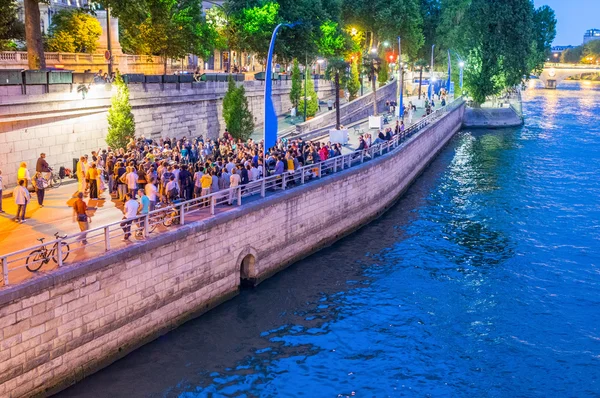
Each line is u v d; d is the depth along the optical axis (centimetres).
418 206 4153
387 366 2056
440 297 2609
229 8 6481
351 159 3522
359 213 3544
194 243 2172
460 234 3509
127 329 1920
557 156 6431
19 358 1588
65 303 1700
